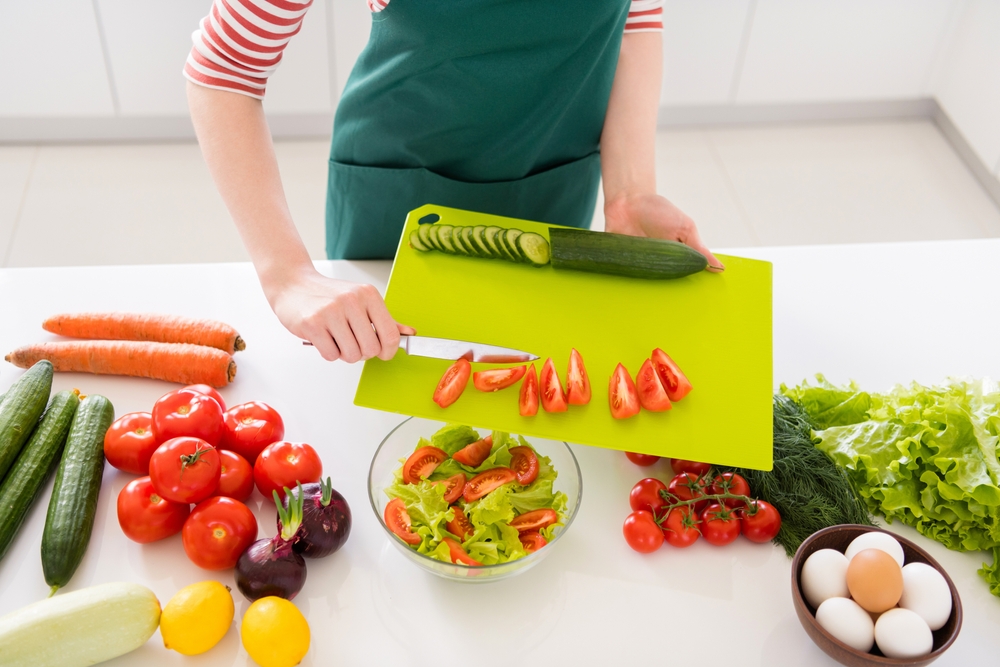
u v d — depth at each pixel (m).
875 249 1.55
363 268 1.46
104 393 1.20
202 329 1.23
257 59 1.05
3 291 1.34
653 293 1.15
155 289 1.37
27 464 1.01
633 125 1.36
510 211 1.45
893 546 0.91
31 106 2.97
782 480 1.05
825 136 3.48
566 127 1.36
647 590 0.99
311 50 2.96
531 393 0.99
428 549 0.94
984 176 3.26
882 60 3.33
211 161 1.08
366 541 1.02
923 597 0.86
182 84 3.00
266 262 1.04
